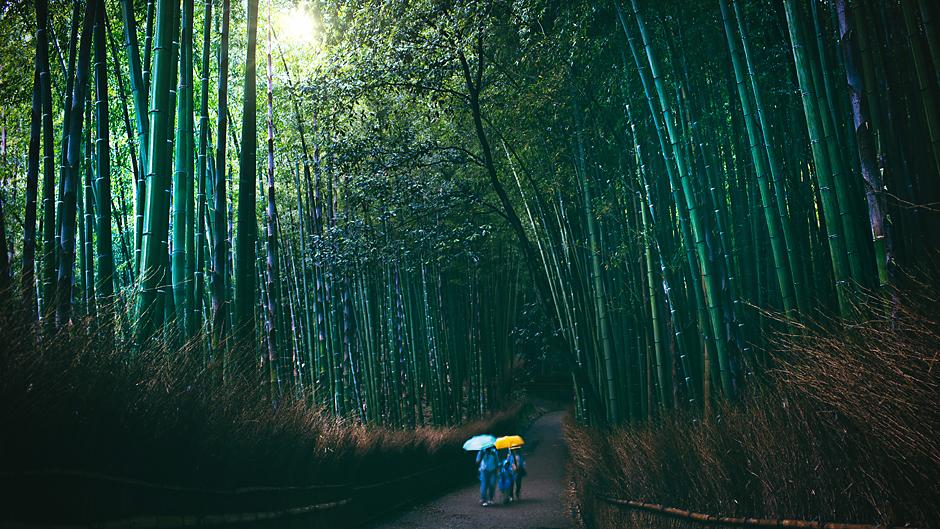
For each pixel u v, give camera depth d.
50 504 2.44
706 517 3.74
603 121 8.13
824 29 4.39
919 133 3.25
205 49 5.81
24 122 7.28
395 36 8.82
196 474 3.71
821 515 2.64
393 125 10.34
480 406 19.00
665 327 7.36
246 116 5.54
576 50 7.54
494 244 16.14
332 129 10.37
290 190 12.10
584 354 10.02
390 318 14.84
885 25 3.53
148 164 4.50
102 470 2.80
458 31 8.56
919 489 2.01
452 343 17.31
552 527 8.45
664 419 5.52
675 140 5.52
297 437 5.39
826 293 4.68
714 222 5.83
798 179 4.97
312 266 11.30
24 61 6.00
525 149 9.54
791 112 5.05
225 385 4.40
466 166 10.59
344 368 12.66
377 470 8.95
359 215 11.59
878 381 2.08
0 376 2.29
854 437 2.37
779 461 2.97
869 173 3.23
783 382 3.12
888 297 2.70
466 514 9.75
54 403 2.50
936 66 2.86
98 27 4.83
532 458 18.05
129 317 3.79
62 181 4.37
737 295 5.54
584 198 8.91
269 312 7.45
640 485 5.48
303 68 11.05
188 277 4.87
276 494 5.12
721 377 5.25
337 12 9.03
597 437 7.82
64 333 2.82
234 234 9.55
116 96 8.51
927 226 3.12
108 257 4.63
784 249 4.50
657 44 6.62
